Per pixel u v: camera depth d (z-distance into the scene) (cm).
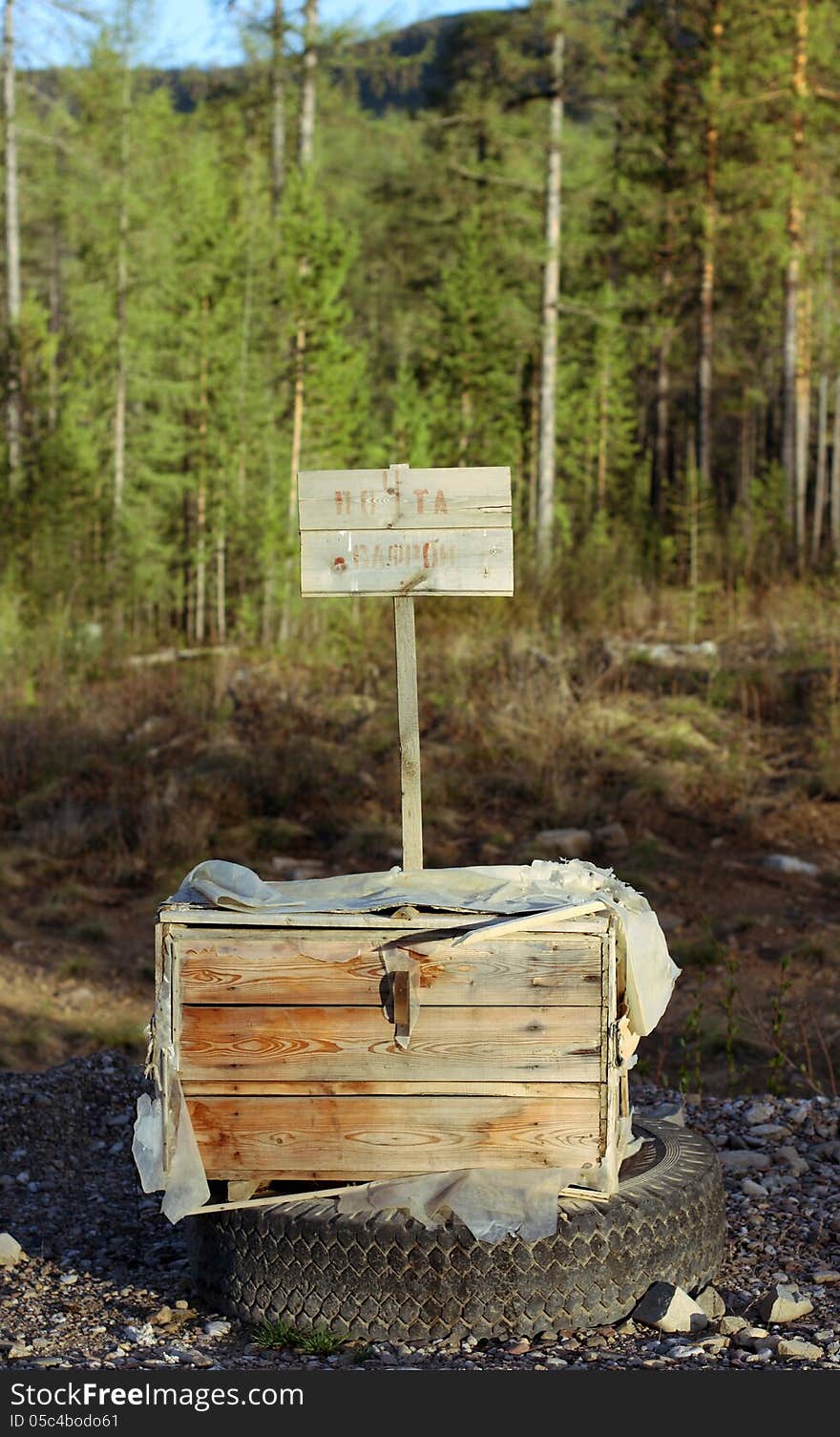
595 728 1234
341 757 1234
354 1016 375
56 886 1080
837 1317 388
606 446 3556
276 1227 380
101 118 2922
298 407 2239
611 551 1902
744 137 2523
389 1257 373
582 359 3462
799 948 880
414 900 378
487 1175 374
